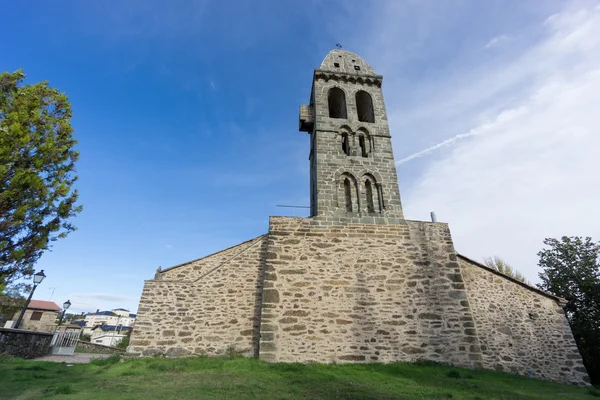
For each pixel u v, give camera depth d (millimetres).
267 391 8078
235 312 14273
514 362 13516
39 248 10500
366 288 13922
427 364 12367
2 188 9633
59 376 9891
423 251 15031
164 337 13469
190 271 16016
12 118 10008
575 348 13781
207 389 8102
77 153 11695
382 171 17469
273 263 14094
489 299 14797
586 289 17938
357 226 15438
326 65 21141
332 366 11617
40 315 42312
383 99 20094
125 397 7160
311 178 19812
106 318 115875
